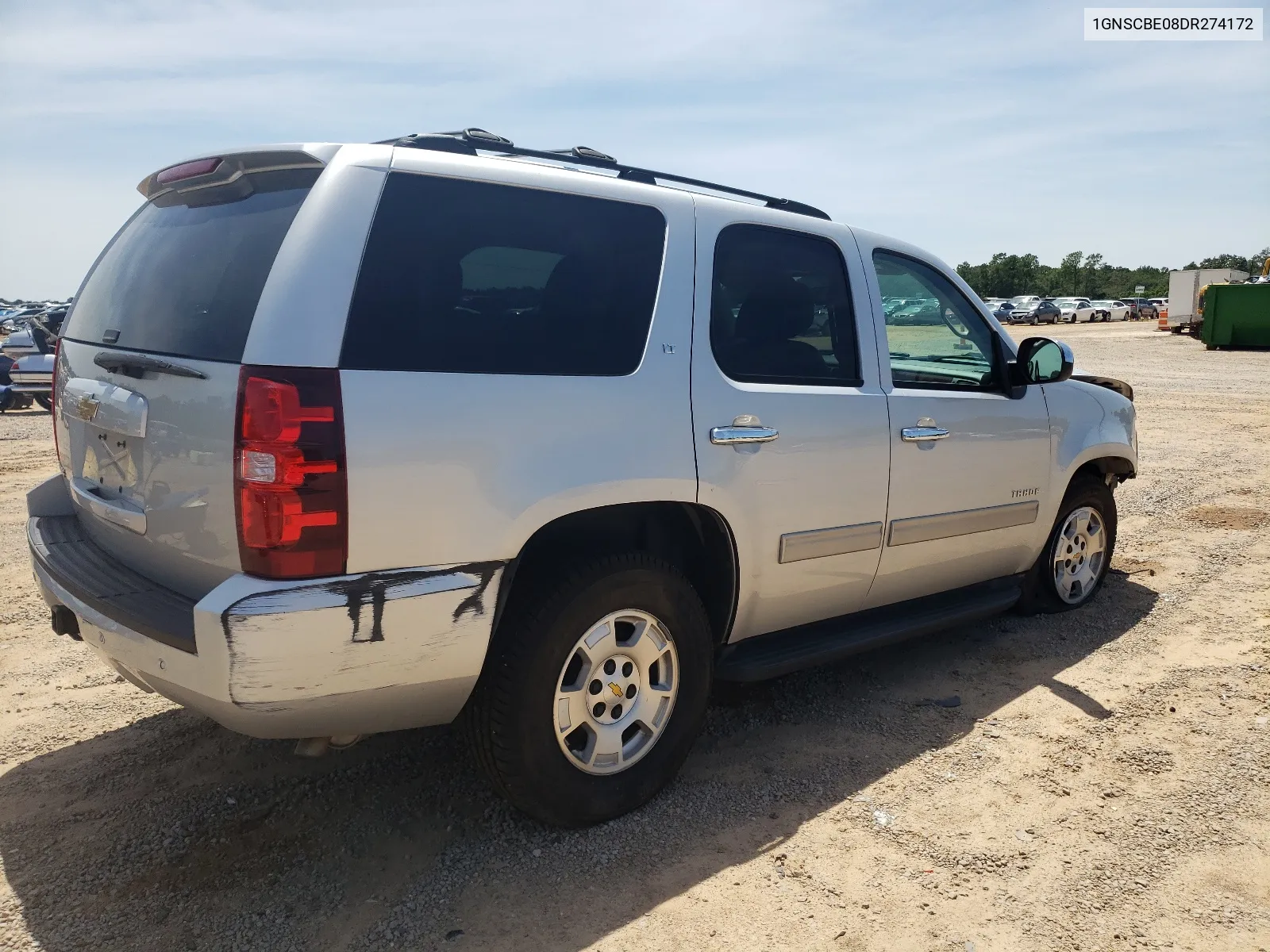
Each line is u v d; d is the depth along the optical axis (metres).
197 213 2.84
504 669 2.66
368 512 2.35
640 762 3.02
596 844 2.86
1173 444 10.76
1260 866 2.77
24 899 2.56
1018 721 3.74
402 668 2.45
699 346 3.10
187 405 2.41
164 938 2.42
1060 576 4.96
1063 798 3.15
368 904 2.56
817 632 3.69
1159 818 3.03
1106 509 5.13
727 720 3.76
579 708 2.84
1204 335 29.19
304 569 2.28
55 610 2.84
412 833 2.90
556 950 2.39
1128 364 23.23
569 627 2.73
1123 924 2.51
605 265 2.94
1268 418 12.91
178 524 2.48
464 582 2.50
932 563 4.01
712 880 2.69
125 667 2.58
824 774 3.31
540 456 2.63
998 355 4.35
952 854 2.83
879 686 4.11
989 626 4.87
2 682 3.99
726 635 3.34
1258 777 3.29
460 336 2.57
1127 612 5.08
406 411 2.40
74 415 3.04
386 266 2.46
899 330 3.85
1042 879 2.71
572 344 2.80
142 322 2.76
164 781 3.19
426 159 2.63
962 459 4.00
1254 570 5.84
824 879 2.70
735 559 3.20
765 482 3.22
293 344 2.28
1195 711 3.83
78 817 2.96
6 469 8.93
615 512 2.94
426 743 3.48
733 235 3.31
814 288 3.56
